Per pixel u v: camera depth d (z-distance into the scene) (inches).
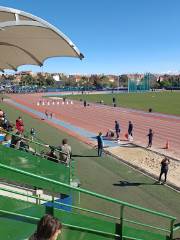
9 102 3673.7
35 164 458.3
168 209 691.4
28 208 257.0
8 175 378.3
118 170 973.2
